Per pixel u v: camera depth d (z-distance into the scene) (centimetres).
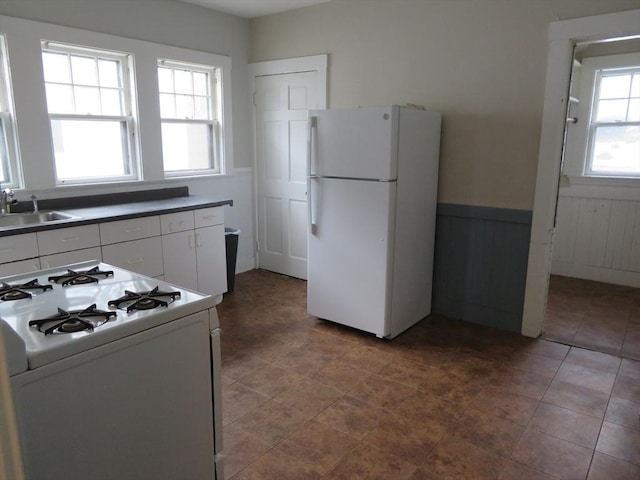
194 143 429
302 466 198
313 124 321
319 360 294
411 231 326
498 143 324
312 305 351
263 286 440
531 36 300
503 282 338
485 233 340
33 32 303
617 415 234
